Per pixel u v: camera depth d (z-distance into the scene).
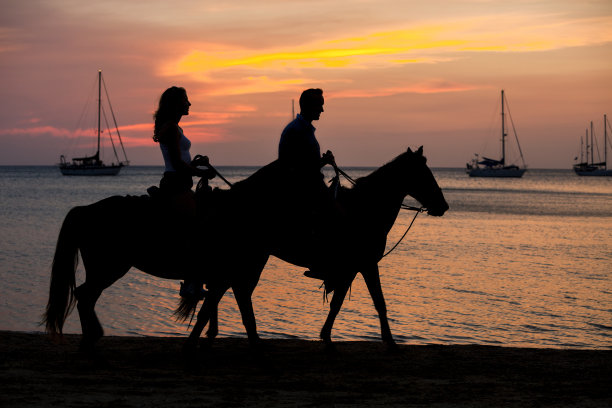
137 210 7.94
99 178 182.38
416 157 9.52
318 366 8.65
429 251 28.39
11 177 186.38
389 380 7.88
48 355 8.88
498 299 16.78
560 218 50.75
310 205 8.48
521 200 81.88
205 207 8.06
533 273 21.62
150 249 7.88
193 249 7.88
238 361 8.80
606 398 7.06
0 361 8.41
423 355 9.51
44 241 29.98
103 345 9.82
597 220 48.38
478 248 29.67
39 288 17.70
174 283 18.97
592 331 13.27
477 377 8.15
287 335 12.52
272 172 8.28
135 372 7.94
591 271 22.14
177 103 8.02
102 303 15.86
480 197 90.88
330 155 9.03
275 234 8.16
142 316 14.42
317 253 8.77
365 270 9.45
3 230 35.28
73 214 7.94
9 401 6.34
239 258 7.97
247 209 8.02
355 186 9.49
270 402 6.59
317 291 17.91
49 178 174.62
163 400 6.54
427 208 9.64
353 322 13.85
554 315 14.87
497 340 12.41
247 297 8.09
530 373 8.42
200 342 10.09
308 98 8.57
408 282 19.59
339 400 6.77
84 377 7.54
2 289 17.44
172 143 7.89
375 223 9.30
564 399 6.99
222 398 6.70
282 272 21.67
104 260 7.86
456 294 17.52
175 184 7.97
